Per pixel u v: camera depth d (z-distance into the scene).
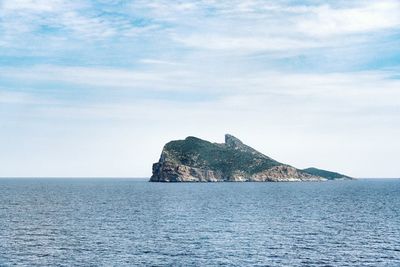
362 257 49.34
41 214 94.75
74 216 90.56
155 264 45.03
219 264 45.28
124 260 46.78
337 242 58.91
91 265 44.53
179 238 61.12
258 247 54.78
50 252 50.84
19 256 48.59
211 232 67.25
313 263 46.25
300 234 65.94
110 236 62.84
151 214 95.19
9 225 75.44
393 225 77.75
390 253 51.62
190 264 45.16
